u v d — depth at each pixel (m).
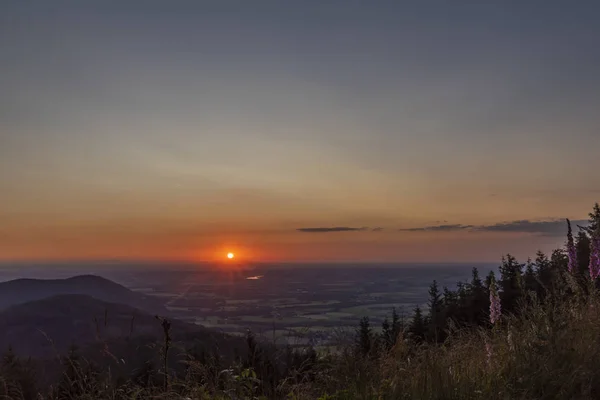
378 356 5.68
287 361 5.40
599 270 6.36
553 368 4.91
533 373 4.83
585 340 5.42
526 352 5.31
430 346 5.98
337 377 5.26
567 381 4.62
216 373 5.06
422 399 4.73
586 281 6.70
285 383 5.13
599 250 6.37
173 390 4.93
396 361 5.46
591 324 5.77
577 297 6.35
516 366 5.07
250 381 5.09
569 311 6.14
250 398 4.88
